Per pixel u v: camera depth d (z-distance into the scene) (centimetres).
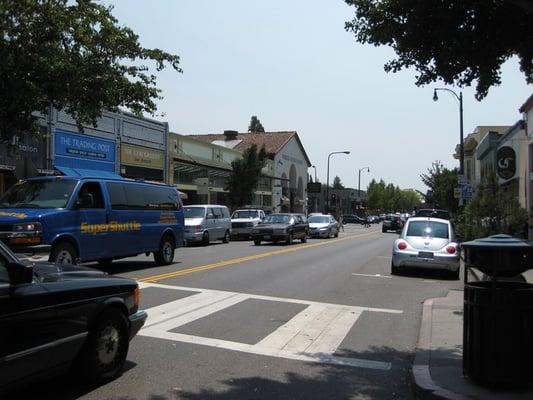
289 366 699
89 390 588
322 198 10819
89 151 2825
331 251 2528
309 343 816
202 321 937
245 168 4550
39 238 1241
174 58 1792
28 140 2380
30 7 1454
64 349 541
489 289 566
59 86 1498
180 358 719
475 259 574
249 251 2411
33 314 507
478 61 731
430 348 758
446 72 758
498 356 561
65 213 1324
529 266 561
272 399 578
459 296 1237
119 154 3100
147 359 710
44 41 1480
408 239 1658
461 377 607
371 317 1021
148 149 3419
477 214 2166
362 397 592
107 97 1627
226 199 4641
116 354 627
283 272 1633
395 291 1341
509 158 2934
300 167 7681
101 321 598
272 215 3134
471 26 713
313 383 635
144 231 1628
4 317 479
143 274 1498
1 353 475
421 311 1088
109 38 1617
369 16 760
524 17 690
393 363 725
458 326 905
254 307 1076
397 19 750
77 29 1534
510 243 562
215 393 591
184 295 1180
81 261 1371
